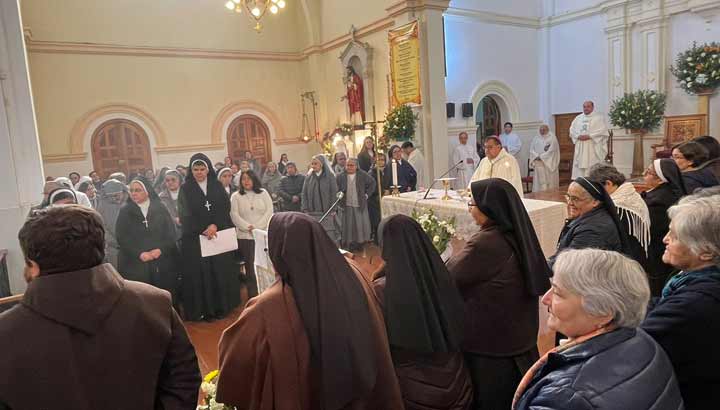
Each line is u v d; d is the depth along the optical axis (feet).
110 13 29.55
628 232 8.01
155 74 31.19
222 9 33.24
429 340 4.83
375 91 29.40
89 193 18.01
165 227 12.98
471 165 30.58
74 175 26.13
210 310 13.25
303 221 4.41
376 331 4.46
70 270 3.37
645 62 29.76
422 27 23.91
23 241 3.38
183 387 3.88
